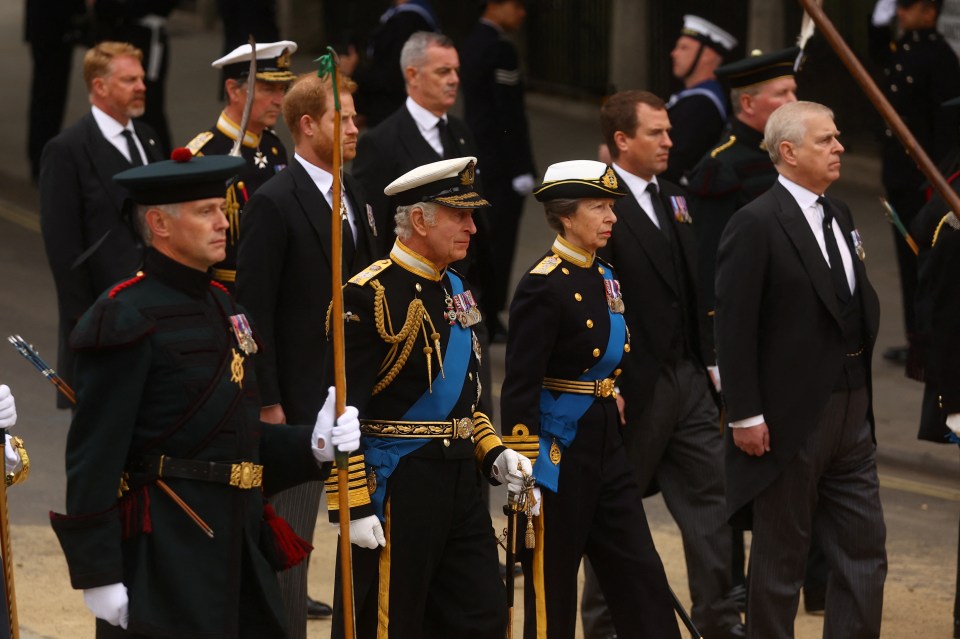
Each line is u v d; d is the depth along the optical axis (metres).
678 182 31.22
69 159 27.55
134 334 16.22
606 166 20.84
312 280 22.23
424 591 18.86
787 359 21.42
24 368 38.66
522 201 39.94
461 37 69.88
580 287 20.69
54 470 31.56
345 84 22.48
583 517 20.67
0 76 77.19
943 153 37.09
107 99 27.80
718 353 21.73
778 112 21.84
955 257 22.69
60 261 27.44
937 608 25.53
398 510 18.62
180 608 16.36
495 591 19.16
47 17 54.62
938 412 23.69
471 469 19.20
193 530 16.52
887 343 40.25
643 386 23.30
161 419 16.52
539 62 67.56
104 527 16.17
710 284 24.81
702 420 23.80
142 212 16.86
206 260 16.80
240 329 17.27
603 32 64.12
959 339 22.77
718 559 23.55
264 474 17.72
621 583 20.73
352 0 69.12
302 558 17.77
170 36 84.06
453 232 18.78
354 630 17.56
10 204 55.88
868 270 45.88
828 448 21.67
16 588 25.20
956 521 30.05
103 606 16.22
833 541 22.12
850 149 54.22
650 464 23.77
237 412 16.88
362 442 18.80
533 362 20.36
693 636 21.03
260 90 24.44
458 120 28.47
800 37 26.30
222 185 16.84
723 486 23.67
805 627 25.16
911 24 37.72
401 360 18.62
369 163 27.45
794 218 21.59
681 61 31.77
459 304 19.16
